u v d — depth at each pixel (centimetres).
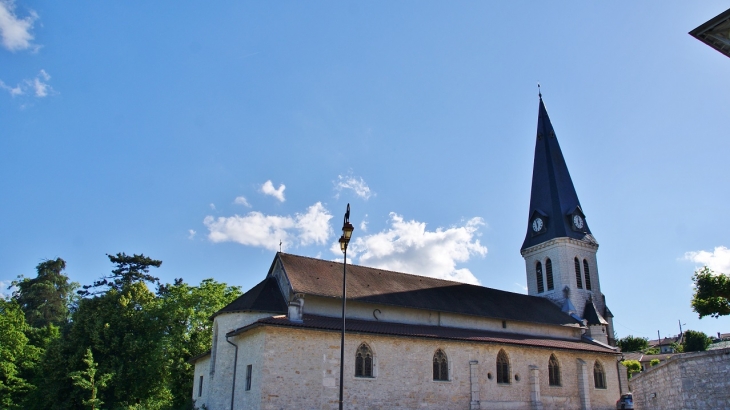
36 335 5531
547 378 4047
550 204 5791
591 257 5669
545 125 6231
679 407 2116
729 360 1888
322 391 3038
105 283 6838
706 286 3466
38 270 8000
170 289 5178
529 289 5728
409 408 3306
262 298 3488
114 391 3891
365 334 3266
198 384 3994
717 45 1280
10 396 4553
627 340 12194
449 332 3784
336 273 3834
